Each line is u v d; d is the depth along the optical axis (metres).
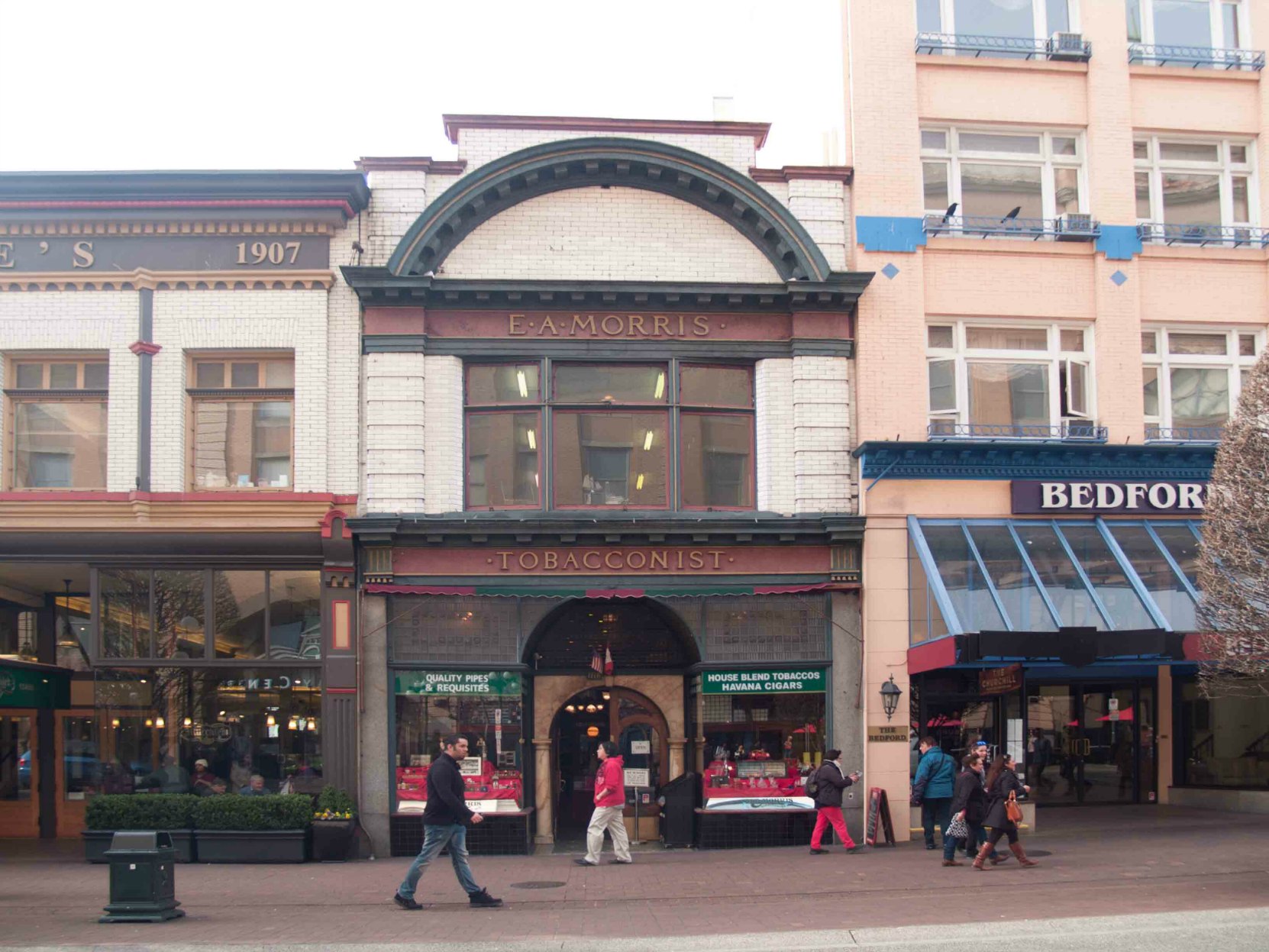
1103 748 21.12
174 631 17.72
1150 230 19.78
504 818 17.53
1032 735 21.00
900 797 17.92
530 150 18.20
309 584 17.89
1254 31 20.55
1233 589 13.14
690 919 12.02
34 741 20.02
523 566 17.86
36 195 17.77
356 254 18.16
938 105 19.72
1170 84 20.31
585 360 18.52
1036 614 17.45
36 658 20.25
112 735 17.53
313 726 17.61
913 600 18.34
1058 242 19.58
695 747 18.44
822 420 18.58
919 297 19.06
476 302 18.27
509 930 11.55
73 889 14.26
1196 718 21.12
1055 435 19.23
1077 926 11.05
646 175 18.70
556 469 18.39
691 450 18.67
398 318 18.08
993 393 19.44
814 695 18.38
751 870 15.29
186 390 18.09
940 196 19.75
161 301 18.02
